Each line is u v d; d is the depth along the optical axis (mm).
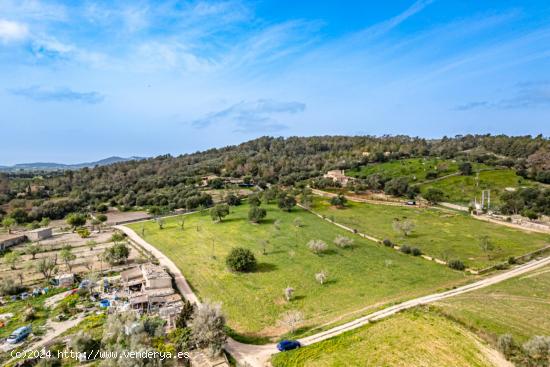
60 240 95312
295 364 34344
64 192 159625
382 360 34094
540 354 31922
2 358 37062
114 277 64188
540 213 105062
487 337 36281
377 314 44312
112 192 158625
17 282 62000
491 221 103188
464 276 61000
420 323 40688
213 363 34969
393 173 169000
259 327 44188
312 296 53562
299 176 181250
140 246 85000
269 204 132625
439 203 127750
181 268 67000
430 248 77125
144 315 47062
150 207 134625
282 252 75000
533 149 180875
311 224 100062
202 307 39906
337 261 69312
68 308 49875
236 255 64375
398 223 90750
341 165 190625
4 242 86938
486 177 146625
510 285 54156
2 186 155250
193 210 134125
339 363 34062
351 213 113562
